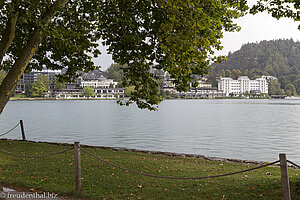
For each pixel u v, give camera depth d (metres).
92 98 199.12
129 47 13.14
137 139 25.16
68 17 14.19
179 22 10.15
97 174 9.73
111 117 54.12
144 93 13.66
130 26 12.77
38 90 190.38
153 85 13.46
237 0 11.66
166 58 11.98
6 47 9.85
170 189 8.13
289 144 22.78
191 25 10.05
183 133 29.52
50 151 14.30
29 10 9.95
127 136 27.06
